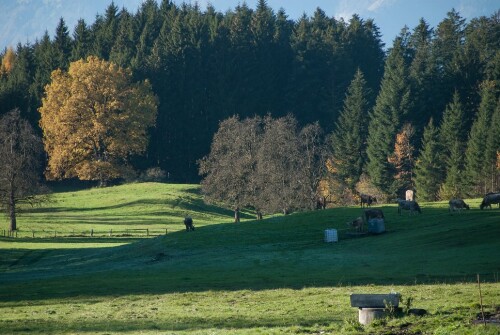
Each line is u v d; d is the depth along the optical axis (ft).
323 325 146.82
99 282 246.06
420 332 128.57
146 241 376.07
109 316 173.99
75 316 176.45
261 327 147.74
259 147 567.18
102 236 488.44
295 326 145.18
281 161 554.46
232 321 157.99
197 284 227.40
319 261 271.69
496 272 209.56
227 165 549.54
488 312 140.36
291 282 220.84
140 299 203.10
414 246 281.95
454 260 239.09
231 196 545.85
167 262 304.71
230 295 199.82
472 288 178.70
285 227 369.50
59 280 262.88
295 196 547.49
